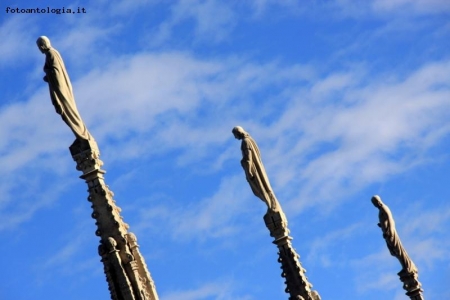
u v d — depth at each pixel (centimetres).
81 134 3509
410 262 6331
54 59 3512
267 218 4734
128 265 3456
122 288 3434
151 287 3475
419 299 6309
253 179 4750
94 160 3497
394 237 6322
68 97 3509
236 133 4788
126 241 3472
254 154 4766
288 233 4744
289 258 4712
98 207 3491
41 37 3516
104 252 3450
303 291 4675
